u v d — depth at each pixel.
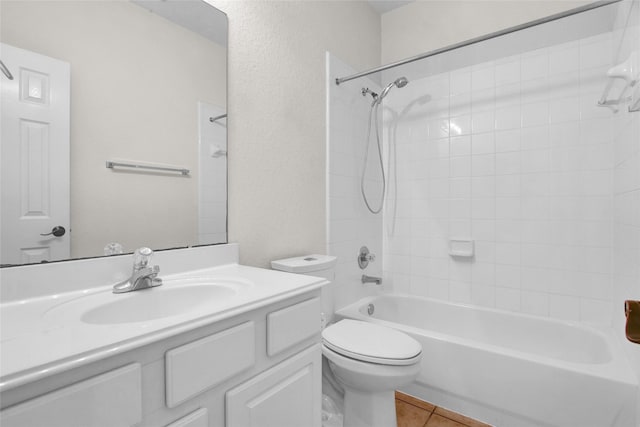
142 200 1.06
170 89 1.13
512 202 1.99
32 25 0.84
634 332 0.64
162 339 0.60
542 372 1.32
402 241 2.40
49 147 0.87
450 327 2.12
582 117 1.79
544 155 1.89
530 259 1.94
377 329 1.48
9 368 0.45
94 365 0.53
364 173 2.23
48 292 0.85
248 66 1.42
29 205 0.84
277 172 1.56
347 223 2.06
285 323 0.87
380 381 1.23
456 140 2.18
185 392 0.63
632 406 1.15
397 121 2.43
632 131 1.36
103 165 0.97
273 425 0.83
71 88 0.91
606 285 1.73
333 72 1.94
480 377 1.47
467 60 2.14
